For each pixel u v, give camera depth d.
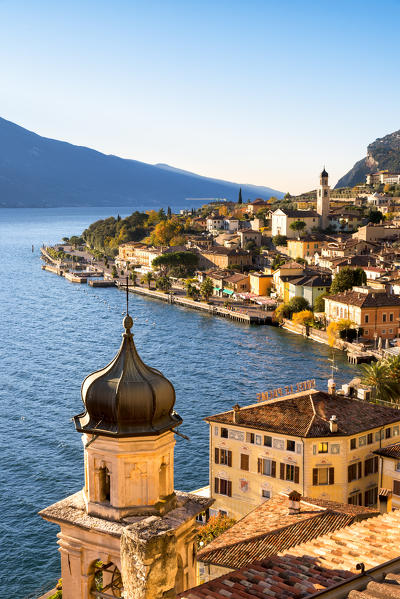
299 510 48.84
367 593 17.50
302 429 69.94
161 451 18.38
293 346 175.00
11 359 161.00
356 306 173.88
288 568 23.02
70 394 129.62
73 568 18.69
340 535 26.36
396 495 64.69
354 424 71.31
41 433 106.12
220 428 74.88
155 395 17.97
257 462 72.31
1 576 67.31
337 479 69.38
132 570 13.07
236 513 74.31
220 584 21.75
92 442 18.28
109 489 18.69
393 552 24.17
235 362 156.75
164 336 190.12
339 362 156.75
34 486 87.06
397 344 167.12
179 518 18.38
